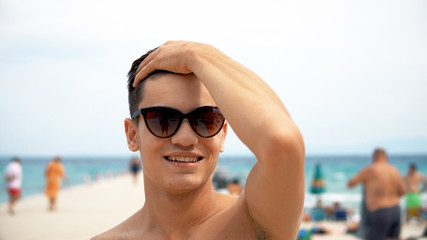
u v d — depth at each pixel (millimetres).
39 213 13617
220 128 1268
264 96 1061
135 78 1364
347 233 11070
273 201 1041
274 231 1122
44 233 9703
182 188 1226
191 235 1298
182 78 1260
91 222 10820
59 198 18828
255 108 1026
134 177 28672
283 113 1028
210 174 1302
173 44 1270
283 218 1067
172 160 1236
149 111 1248
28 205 16078
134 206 10906
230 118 1067
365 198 7672
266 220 1112
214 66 1137
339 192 30500
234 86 1083
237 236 1228
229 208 1306
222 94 1085
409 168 13883
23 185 48125
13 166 14500
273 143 958
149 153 1258
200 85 1271
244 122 1030
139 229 1396
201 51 1182
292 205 1040
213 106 1254
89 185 27375
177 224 1313
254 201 1125
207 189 1354
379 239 7395
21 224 11297
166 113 1225
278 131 961
